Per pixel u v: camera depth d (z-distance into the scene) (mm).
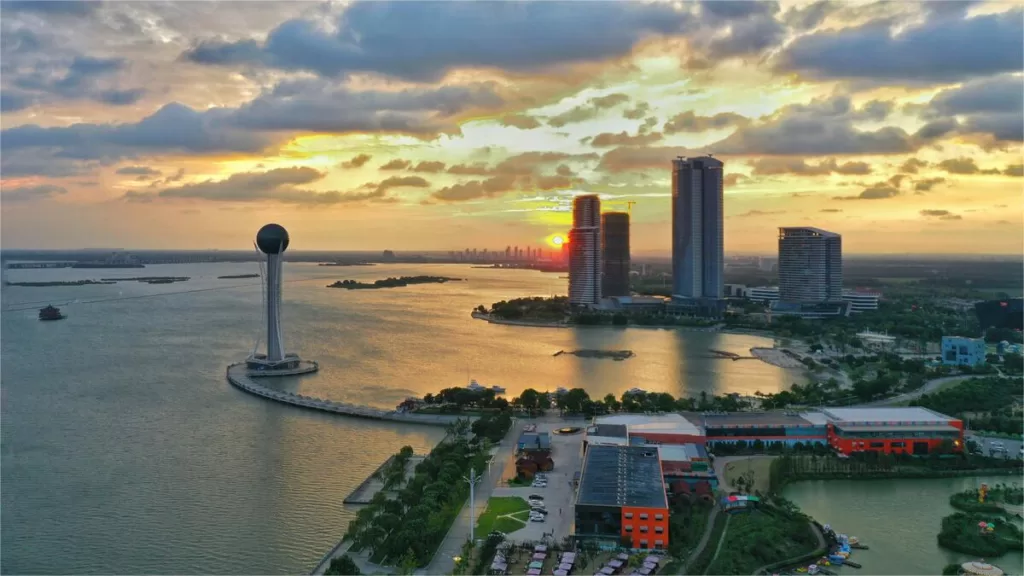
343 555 191125
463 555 194875
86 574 190500
